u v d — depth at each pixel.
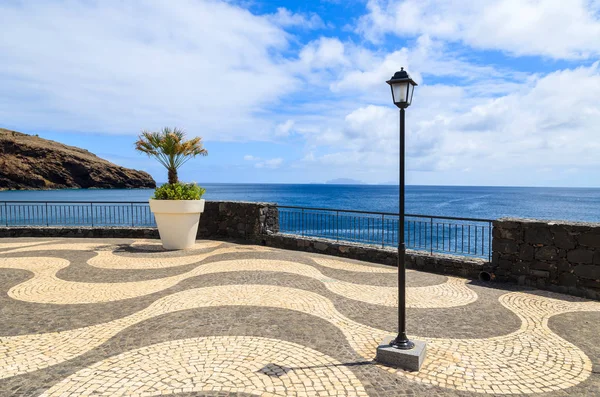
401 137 3.71
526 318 5.05
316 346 4.08
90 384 3.23
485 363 3.74
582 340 4.33
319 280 6.89
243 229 11.27
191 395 3.07
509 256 6.81
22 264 8.05
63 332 4.41
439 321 4.92
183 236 9.84
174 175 10.33
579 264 6.05
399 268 3.77
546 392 3.22
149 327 4.57
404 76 3.58
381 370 3.56
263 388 3.20
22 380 3.30
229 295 5.91
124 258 8.70
